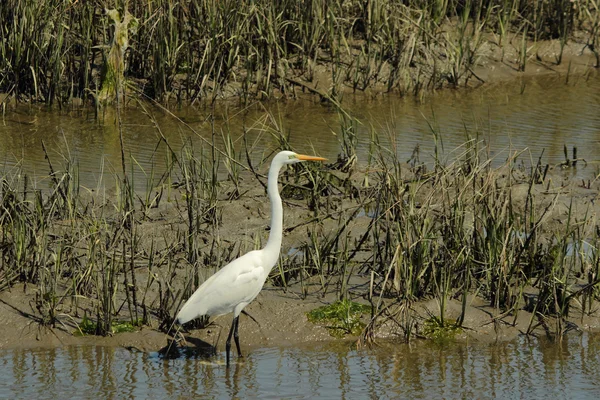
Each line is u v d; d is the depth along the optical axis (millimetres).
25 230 11773
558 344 10875
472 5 26469
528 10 26938
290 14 23500
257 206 14531
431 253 11586
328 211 14328
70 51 21641
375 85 23641
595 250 12070
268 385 9766
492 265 11617
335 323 10969
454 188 13969
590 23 27125
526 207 12453
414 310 11203
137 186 15539
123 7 21281
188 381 9781
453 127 20219
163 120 20203
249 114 20953
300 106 21859
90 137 18625
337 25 23938
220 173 16375
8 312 10766
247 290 9906
